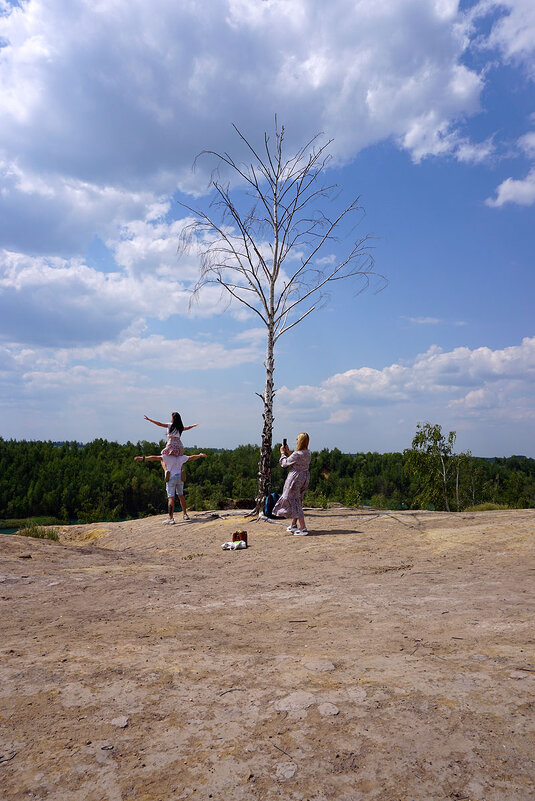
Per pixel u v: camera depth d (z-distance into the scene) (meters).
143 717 2.63
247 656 3.52
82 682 3.10
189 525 14.12
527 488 63.12
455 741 2.26
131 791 2.03
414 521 11.24
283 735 2.39
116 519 109.19
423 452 42.31
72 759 2.26
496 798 1.89
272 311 14.72
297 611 4.90
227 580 6.84
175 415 15.45
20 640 4.07
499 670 3.01
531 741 2.23
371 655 3.45
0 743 2.42
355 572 6.86
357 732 2.37
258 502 13.95
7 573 7.06
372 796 1.93
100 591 6.10
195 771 2.14
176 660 3.46
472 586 5.59
